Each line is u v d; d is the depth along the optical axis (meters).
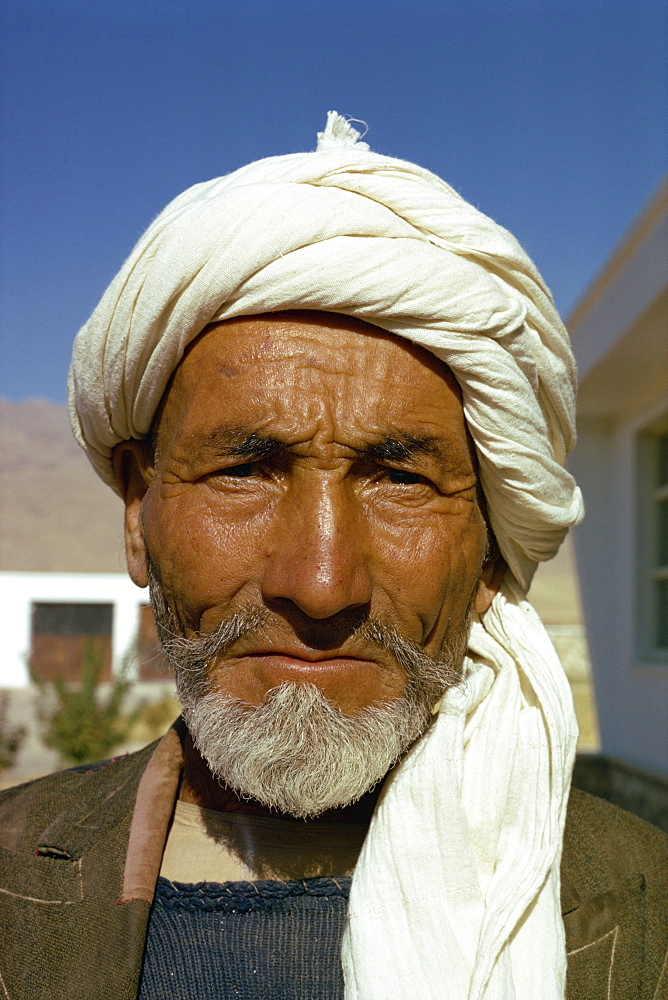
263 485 1.27
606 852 1.44
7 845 1.44
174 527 1.30
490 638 1.44
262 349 1.25
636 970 1.31
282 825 1.36
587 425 7.28
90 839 1.38
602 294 5.73
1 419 62.41
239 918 1.28
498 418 1.30
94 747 10.04
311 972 1.24
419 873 1.21
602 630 7.11
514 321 1.31
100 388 1.40
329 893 1.30
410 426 1.26
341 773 1.21
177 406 1.32
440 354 1.27
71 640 21.52
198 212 1.25
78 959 1.26
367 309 1.22
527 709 1.35
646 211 4.73
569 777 1.32
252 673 1.25
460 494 1.33
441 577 1.29
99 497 50.53
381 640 1.25
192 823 1.39
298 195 1.24
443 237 1.31
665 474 6.57
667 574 6.29
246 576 1.25
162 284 1.26
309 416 1.23
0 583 21.41
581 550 7.19
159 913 1.29
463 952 1.17
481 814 1.29
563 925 1.28
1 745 10.68
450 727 1.29
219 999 1.22
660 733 5.96
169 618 1.35
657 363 5.79
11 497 48.81
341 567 1.19
